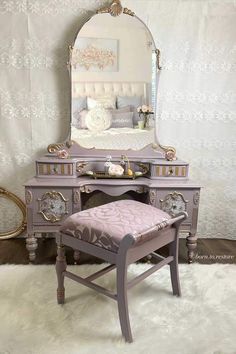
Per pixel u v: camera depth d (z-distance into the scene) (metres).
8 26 2.14
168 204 2.04
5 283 1.81
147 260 2.10
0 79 2.21
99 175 2.14
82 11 2.17
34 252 2.10
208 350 1.35
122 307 1.39
